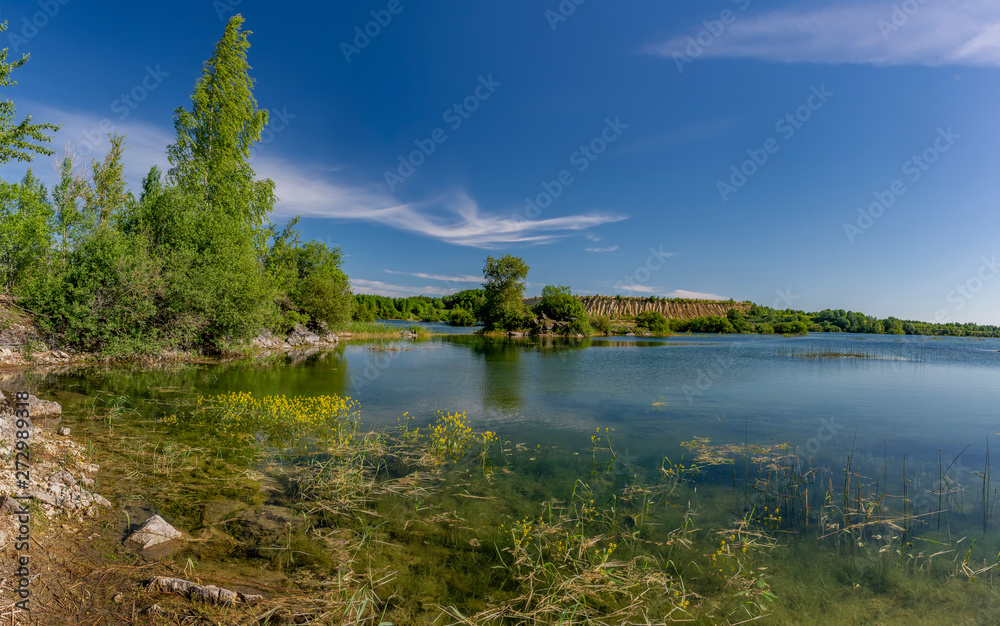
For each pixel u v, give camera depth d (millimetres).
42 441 6695
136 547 4137
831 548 4840
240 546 4391
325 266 39969
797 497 6250
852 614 3742
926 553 4754
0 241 18141
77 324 16688
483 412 11336
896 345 40781
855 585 4160
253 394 12555
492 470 7152
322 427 9266
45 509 4473
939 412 11836
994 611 3795
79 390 11836
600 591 3977
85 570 3664
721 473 7180
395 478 6621
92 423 8656
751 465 7566
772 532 5195
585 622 3537
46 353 16297
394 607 3605
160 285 18453
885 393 14688
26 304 17078
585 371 19562
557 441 8914
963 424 10555
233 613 3287
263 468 6734
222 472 6473
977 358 27547
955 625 3611
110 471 6191
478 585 3973
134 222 20906
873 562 4562
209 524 4805
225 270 21094
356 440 8438
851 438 9305
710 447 8586
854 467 7523
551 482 6684
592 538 4875
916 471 7344
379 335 43344
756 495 6289
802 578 4270
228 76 25594
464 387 14922
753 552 4723
